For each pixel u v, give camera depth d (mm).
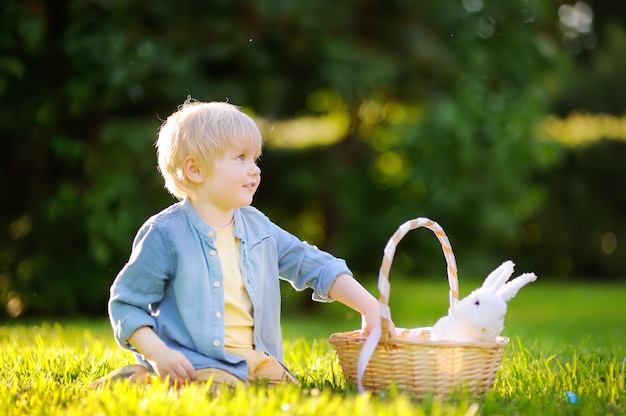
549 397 3414
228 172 3514
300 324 9117
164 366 3297
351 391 3314
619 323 9938
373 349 3193
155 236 3488
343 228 10656
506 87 10102
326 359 4449
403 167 10398
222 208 3574
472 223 10055
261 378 3494
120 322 3396
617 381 3707
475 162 9633
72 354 4465
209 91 8734
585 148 14969
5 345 4875
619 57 16125
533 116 9891
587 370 3977
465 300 3355
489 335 3311
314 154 10523
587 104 15859
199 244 3518
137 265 3459
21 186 9375
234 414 2756
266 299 3643
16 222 9398
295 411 2781
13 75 8406
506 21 10125
